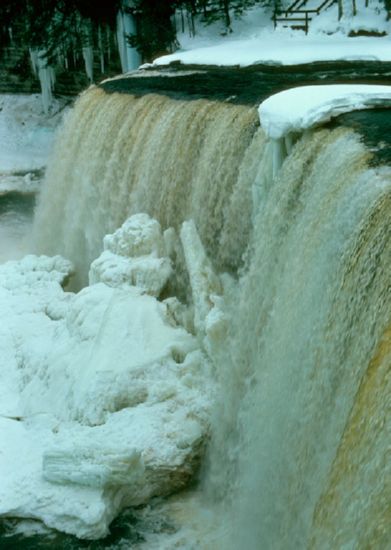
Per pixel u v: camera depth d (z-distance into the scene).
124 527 8.02
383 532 4.31
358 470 4.89
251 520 7.49
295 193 8.20
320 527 5.31
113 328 9.82
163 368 9.31
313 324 6.80
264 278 8.50
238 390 8.70
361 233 6.25
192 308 10.53
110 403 8.99
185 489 8.52
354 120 8.16
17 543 7.79
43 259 14.07
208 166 11.25
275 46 20.27
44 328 11.54
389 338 5.16
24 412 9.67
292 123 8.42
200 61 19.45
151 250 11.10
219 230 11.10
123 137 14.35
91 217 15.70
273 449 7.27
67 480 8.09
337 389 6.14
